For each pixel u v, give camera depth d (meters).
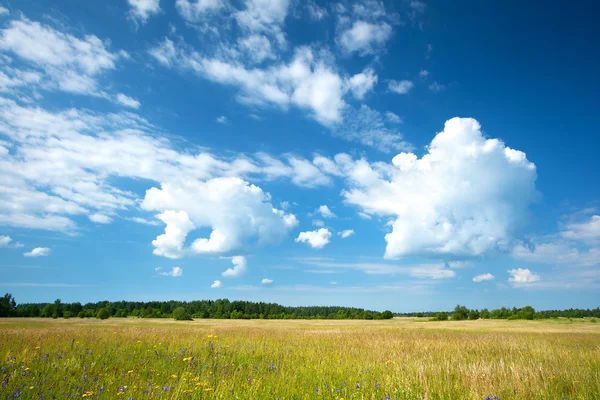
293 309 167.12
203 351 13.06
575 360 12.92
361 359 12.47
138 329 25.81
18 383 7.03
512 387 8.27
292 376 8.98
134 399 6.35
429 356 13.58
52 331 21.84
